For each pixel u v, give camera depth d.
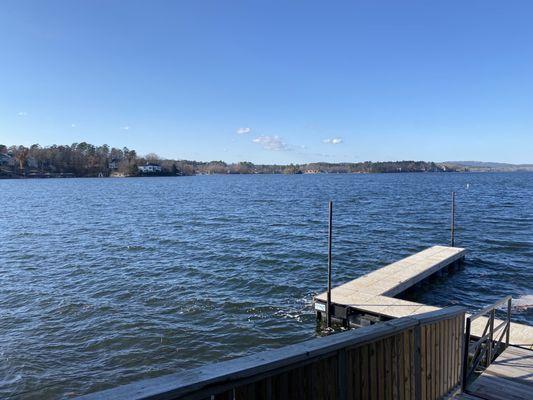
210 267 19.14
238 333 12.02
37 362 10.22
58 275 17.67
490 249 23.48
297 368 2.81
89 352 10.78
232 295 15.20
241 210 44.28
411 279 15.30
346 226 31.86
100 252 22.23
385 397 3.91
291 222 34.12
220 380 2.19
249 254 21.88
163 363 10.30
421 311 11.94
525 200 53.16
